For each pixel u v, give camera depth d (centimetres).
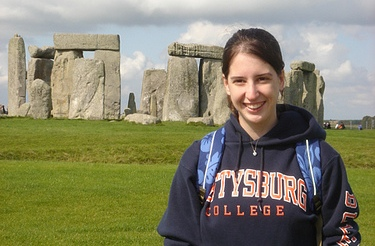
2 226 1198
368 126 6700
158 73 5275
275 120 471
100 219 1276
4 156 2209
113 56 4881
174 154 2342
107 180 1733
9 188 1564
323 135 470
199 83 4759
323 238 457
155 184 1691
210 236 450
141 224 1234
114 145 2411
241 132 467
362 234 1186
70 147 2364
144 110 5253
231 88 471
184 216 469
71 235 1130
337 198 454
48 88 4028
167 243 471
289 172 455
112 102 4812
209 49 4741
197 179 470
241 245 441
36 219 1262
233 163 461
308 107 5531
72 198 1477
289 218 439
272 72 462
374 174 2044
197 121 3659
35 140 2502
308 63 5450
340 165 459
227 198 450
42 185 1619
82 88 4159
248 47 461
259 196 445
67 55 4862
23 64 5366
